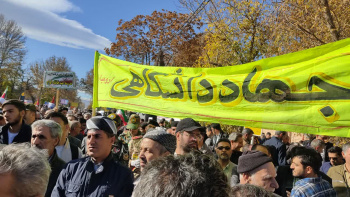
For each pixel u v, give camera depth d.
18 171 1.18
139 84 4.73
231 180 3.43
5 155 1.23
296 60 3.56
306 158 2.80
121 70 4.95
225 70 4.11
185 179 0.97
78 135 6.04
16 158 1.23
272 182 2.35
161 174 1.01
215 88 4.09
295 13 7.32
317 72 3.38
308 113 3.37
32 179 1.21
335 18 6.93
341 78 3.22
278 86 3.61
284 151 5.84
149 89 4.62
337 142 7.27
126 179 2.49
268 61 3.76
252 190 1.71
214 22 13.36
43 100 43.09
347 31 6.91
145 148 2.42
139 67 4.79
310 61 3.46
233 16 13.12
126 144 5.32
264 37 12.24
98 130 2.48
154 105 4.50
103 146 2.48
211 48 13.94
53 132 2.98
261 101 3.72
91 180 2.41
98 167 2.48
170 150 2.47
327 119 3.24
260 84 3.74
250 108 3.79
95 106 5.05
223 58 13.82
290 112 3.49
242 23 12.92
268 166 2.35
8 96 45.28
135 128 5.45
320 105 3.31
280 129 3.51
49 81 11.73
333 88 3.26
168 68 4.58
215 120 4.01
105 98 4.96
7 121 3.81
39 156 1.33
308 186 2.61
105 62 5.11
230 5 12.95
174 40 26.31
